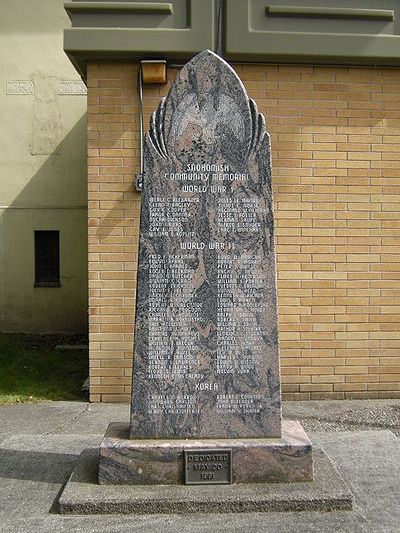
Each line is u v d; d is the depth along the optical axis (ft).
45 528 11.55
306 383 20.49
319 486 12.60
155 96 20.04
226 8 19.54
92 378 20.17
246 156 13.37
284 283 20.38
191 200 13.30
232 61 20.01
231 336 13.19
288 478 12.73
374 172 20.48
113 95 20.02
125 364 20.13
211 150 13.35
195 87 13.43
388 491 13.28
